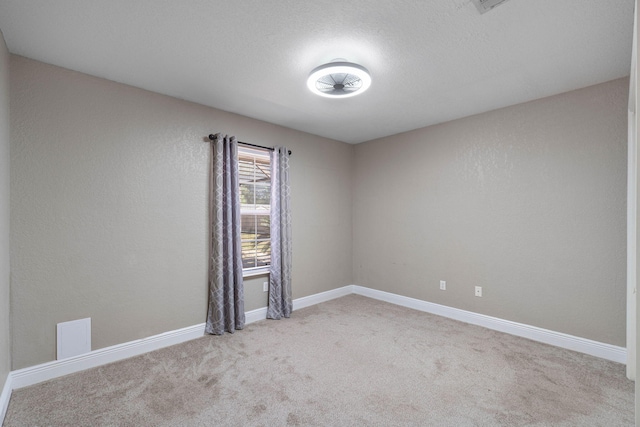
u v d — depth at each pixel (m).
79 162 2.44
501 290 3.23
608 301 2.60
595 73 2.48
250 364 2.51
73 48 2.11
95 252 2.51
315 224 4.28
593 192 2.68
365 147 4.65
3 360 1.95
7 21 1.81
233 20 1.83
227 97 2.97
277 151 3.71
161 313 2.87
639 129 1.10
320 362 2.54
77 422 1.80
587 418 1.84
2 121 1.94
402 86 2.72
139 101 2.75
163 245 2.88
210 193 3.22
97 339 2.51
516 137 3.13
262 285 3.69
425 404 1.98
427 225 3.88
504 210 3.21
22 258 2.20
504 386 2.18
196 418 1.84
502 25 1.88
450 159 3.66
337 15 1.79
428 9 1.73
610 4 1.68
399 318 3.64
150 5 1.68
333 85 2.56
